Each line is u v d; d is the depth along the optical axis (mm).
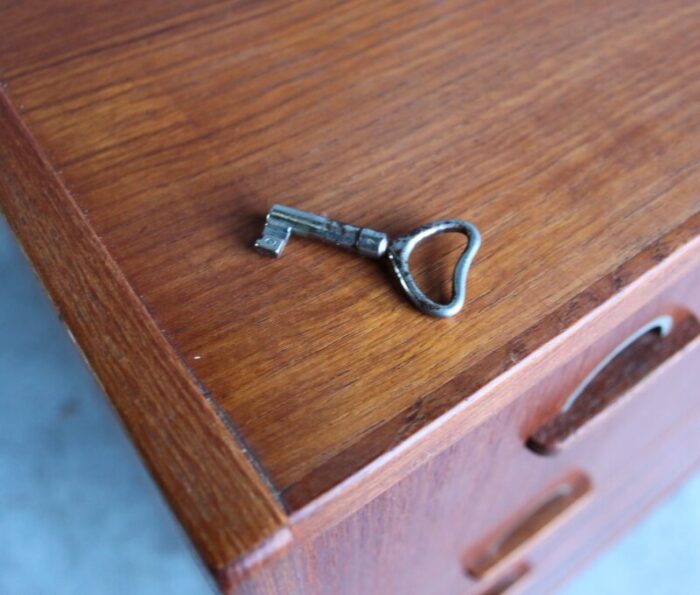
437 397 208
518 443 286
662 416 420
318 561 236
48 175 252
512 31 303
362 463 197
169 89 279
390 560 286
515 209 246
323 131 267
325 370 212
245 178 254
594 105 276
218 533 182
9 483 581
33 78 282
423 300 220
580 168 257
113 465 592
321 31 302
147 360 209
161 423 198
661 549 566
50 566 547
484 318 223
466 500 300
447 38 300
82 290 223
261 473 194
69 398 621
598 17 308
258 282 228
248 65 289
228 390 207
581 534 490
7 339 651
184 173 254
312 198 249
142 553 554
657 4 312
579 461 378
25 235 236
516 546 381
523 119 271
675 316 302
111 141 263
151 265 231
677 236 241
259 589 194
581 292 229
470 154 261
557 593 541
